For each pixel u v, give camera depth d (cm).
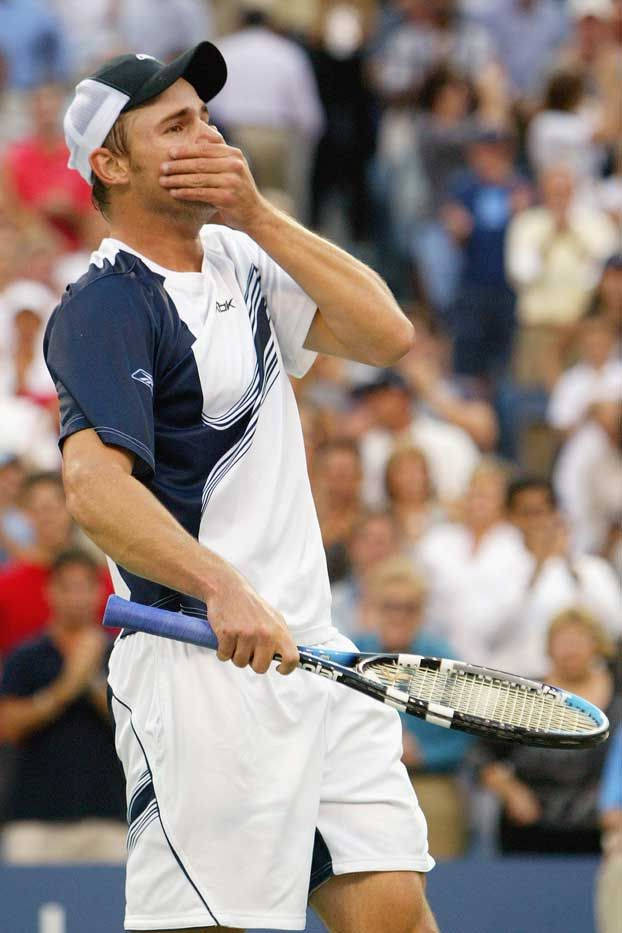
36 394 3478
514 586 2917
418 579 2659
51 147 4266
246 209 1223
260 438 1241
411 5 5294
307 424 3328
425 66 5175
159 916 1219
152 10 4984
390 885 1241
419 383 3884
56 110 4291
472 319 4262
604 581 2997
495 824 2544
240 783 1202
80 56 5025
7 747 2519
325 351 1315
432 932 1251
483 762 2558
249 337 1253
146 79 1224
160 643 1223
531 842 2519
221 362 1223
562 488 3622
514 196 4331
